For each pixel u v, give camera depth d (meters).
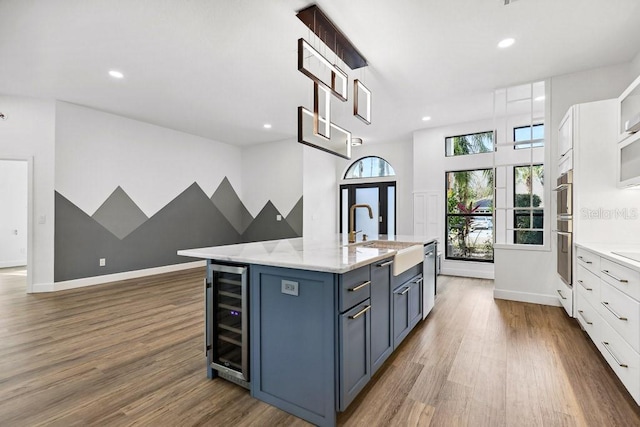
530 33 2.71
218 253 2.08
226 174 6.88
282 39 2.82
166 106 4.56
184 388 1.96
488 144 5.24
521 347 2.51
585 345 2.53
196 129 5.80
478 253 5.40
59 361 2.29
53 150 4.29
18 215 6.68
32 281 4.22
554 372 2.12
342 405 1.60
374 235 3.79
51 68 3.36
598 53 3.04
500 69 3.38
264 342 1.83
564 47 2.93
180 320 3.16
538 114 4.81
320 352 1.63
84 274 4.62
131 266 5.17
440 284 4.79
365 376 1.87
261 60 3.21
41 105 4.23
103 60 3.19
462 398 1.83
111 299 3.92
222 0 2.30
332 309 1.59
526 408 1.73
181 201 5.95
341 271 1.52
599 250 2.33
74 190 4.51
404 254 2.45
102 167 4.80
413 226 5.98
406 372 2.13
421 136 5.77
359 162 7.18
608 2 2.31
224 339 2.04
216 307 2.08
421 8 2.38
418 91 3.98
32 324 3.05
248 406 1.79
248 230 7.14
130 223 5.16
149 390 1.93
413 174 5.86
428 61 3.20
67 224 4.45
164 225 5.65
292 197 6.50
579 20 2.53
